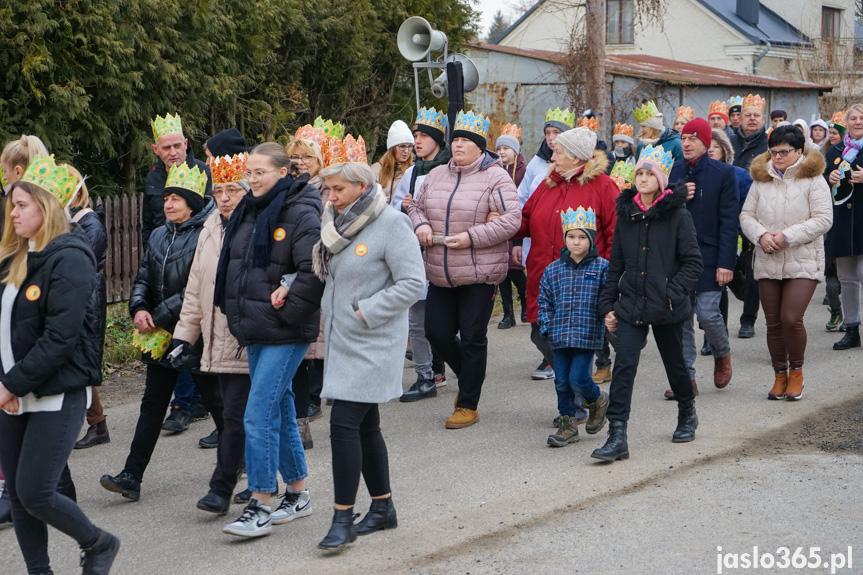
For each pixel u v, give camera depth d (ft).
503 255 21.83
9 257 13.19
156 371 17.99
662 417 22.66
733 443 20.36
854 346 29.58
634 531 15.55
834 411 22.65
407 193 25.35
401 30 37.63
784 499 16.81
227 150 18.48
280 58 45.83
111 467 20.15
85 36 32.63
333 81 49.57
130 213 34.63
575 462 19.42
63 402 13.01
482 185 22.02
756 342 31.27
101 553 13.51
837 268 29.58
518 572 14.12
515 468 19.15
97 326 15.96
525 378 27.22
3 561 15.34
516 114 68.74
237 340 16.07
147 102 36.19
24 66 30.96
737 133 35.04
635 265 19.30
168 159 22.59
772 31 99.50
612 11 99.50
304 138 23.50
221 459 16.51
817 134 39.06
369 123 53.57
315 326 15.87
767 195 23.95
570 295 20.36
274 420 15.74
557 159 22.15
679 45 96.99
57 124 32.78
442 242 21.77
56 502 13.02
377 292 14.98
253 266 15.52
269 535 15.98
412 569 14.35
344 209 15.14
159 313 17.79
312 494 18.03
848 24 113.39
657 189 19.26
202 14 37.06
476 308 21.91
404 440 21.39
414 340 25.00
